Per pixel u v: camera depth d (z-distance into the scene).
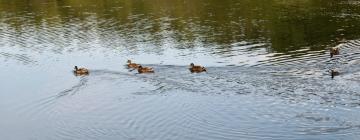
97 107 48.88
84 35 78.44
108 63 62.53
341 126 40.91
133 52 67.06
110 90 52.88
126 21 87.25
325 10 86.94
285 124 42.09
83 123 45.66
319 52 61.06
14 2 113.25
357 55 58.41
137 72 57.59
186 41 71.50
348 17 80.44
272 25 78.19
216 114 44.97
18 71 62.31
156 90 51.56
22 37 79.69
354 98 45.62
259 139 40.12
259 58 60.28
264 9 91.25
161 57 63.81
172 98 49.12
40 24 88.81
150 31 79.06
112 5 103.00
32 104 51.00
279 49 63.91
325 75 51.78
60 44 73.75
